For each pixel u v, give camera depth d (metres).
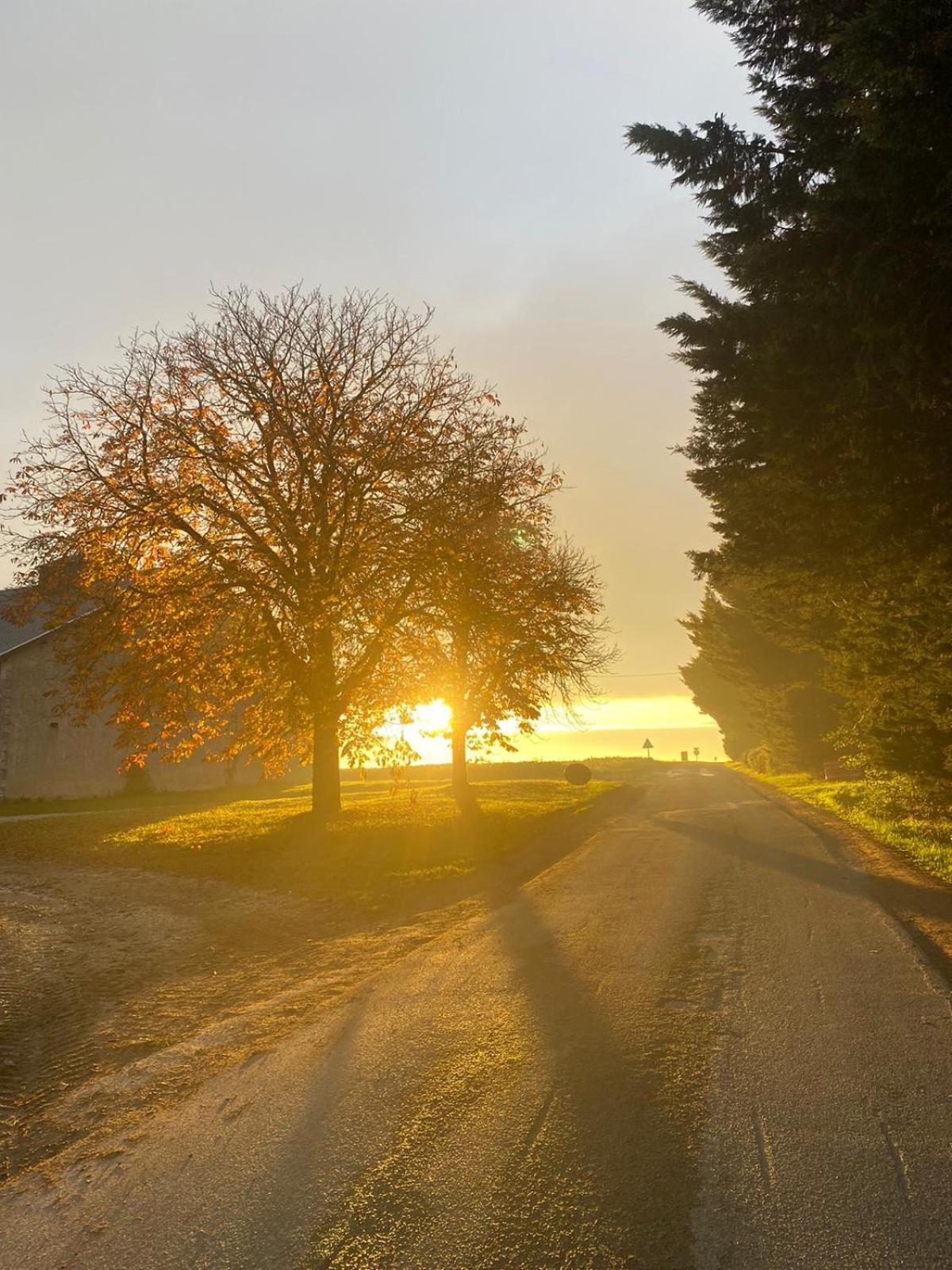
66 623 20.56
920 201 7.80
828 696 36.81
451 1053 5.72
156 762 38.69
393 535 19.80
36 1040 7.46
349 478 19.83
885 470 9.99
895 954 7.56
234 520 20.31
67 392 19.34
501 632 20.89
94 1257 3.61
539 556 23.67
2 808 32.59
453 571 19.50
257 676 20.55
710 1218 3.54
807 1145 4.13
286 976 8.88
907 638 13.62
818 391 10.39
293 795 36.88
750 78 10.62
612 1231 3.49
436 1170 4.10
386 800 28.86
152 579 20.08
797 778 37.56
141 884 15.19
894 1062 5.13
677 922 9.41
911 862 12.56
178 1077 5.97
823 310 9.55
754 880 11.77
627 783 41.19
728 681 45.78
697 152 10.11
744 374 11.90
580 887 12.20
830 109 9.30
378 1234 3.57
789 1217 3.52
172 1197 4.07
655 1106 4.67
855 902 9.88
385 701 21.55
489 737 25.03
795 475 11.78
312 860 16.89
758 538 14.12
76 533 18.97
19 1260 3.66
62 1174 4.55
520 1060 5.49
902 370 8.42
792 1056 5.29
